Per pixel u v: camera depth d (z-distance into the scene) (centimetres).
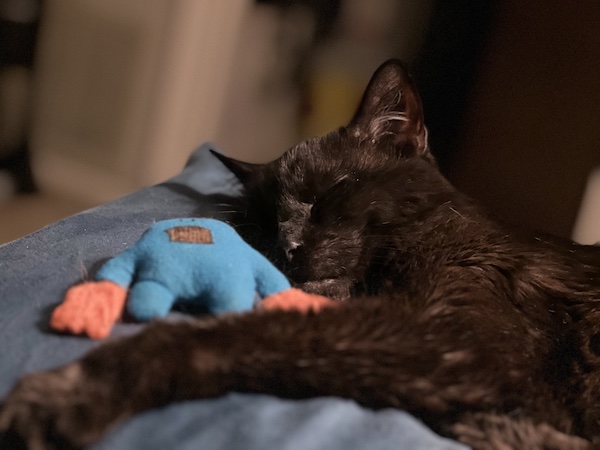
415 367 31
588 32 74
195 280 32
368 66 91
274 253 43
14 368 28
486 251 42
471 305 37
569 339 41
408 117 49
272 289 34
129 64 84
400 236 43
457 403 32
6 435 25
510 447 32
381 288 41
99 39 84
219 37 84
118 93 86
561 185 77
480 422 33
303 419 28
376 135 49
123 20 83
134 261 33
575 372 40
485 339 34
